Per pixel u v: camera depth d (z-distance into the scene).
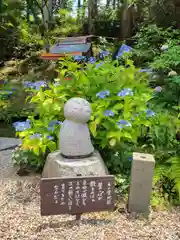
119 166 2.47
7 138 3.96
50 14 9.60
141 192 1.97
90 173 2.08
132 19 8.63
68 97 2.54
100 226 1.85
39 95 2.54
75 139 2.13
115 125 2.35
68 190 1.77
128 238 1.74
